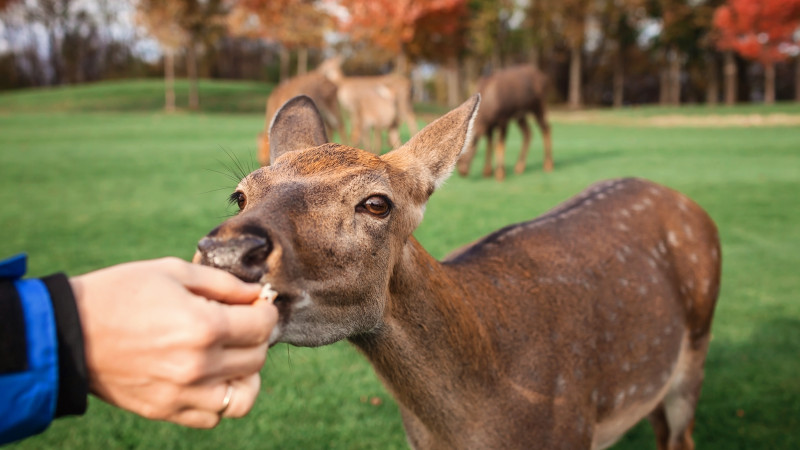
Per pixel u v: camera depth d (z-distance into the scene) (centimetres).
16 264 73
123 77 6397
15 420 70
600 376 239
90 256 621
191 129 2242
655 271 276
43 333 71
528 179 1157
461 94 5962
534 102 1212
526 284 229
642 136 2186
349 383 392
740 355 424
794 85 5759
